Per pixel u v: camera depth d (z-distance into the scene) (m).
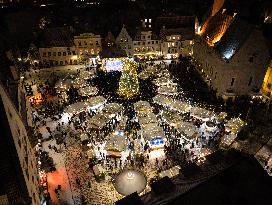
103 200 47.47
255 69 70.25
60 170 53.03
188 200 26.61
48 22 104.44
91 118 62.66
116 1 121.88
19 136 32.62
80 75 80.38
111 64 85.50
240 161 29.50
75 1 128.00
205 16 90.75
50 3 127.88
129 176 44.94
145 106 65.62
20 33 100.00
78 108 66.06
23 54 91.25
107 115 63.66
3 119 27.73
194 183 34.97
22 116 40.47
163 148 56.66
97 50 92.19
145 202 33.22
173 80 81.12
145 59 94.00
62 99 73.25
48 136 61.47
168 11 101.25
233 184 27.58
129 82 71.56
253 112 68.69
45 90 78.00
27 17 104.38
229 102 72.75
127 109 68.62
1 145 27.23
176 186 34.91
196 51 88.75
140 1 117.62
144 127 58.91
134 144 57.44
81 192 48.88
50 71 88.00
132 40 90.75
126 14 101.75
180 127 59.44
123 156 55.97
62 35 90.81
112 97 73.06
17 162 27.11
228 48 71.69
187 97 73.50
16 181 26.48
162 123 64.31
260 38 66.56
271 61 71.50
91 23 97.06
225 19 80.69
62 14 109.06
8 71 42.94
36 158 49.69
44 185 48.47
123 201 30.94
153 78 82.19
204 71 82.81
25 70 87.75
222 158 38.03
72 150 57.69
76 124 64.25
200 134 61.56
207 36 83.69
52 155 56.44
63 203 47.03
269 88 73.62
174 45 93.44
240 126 60.03
